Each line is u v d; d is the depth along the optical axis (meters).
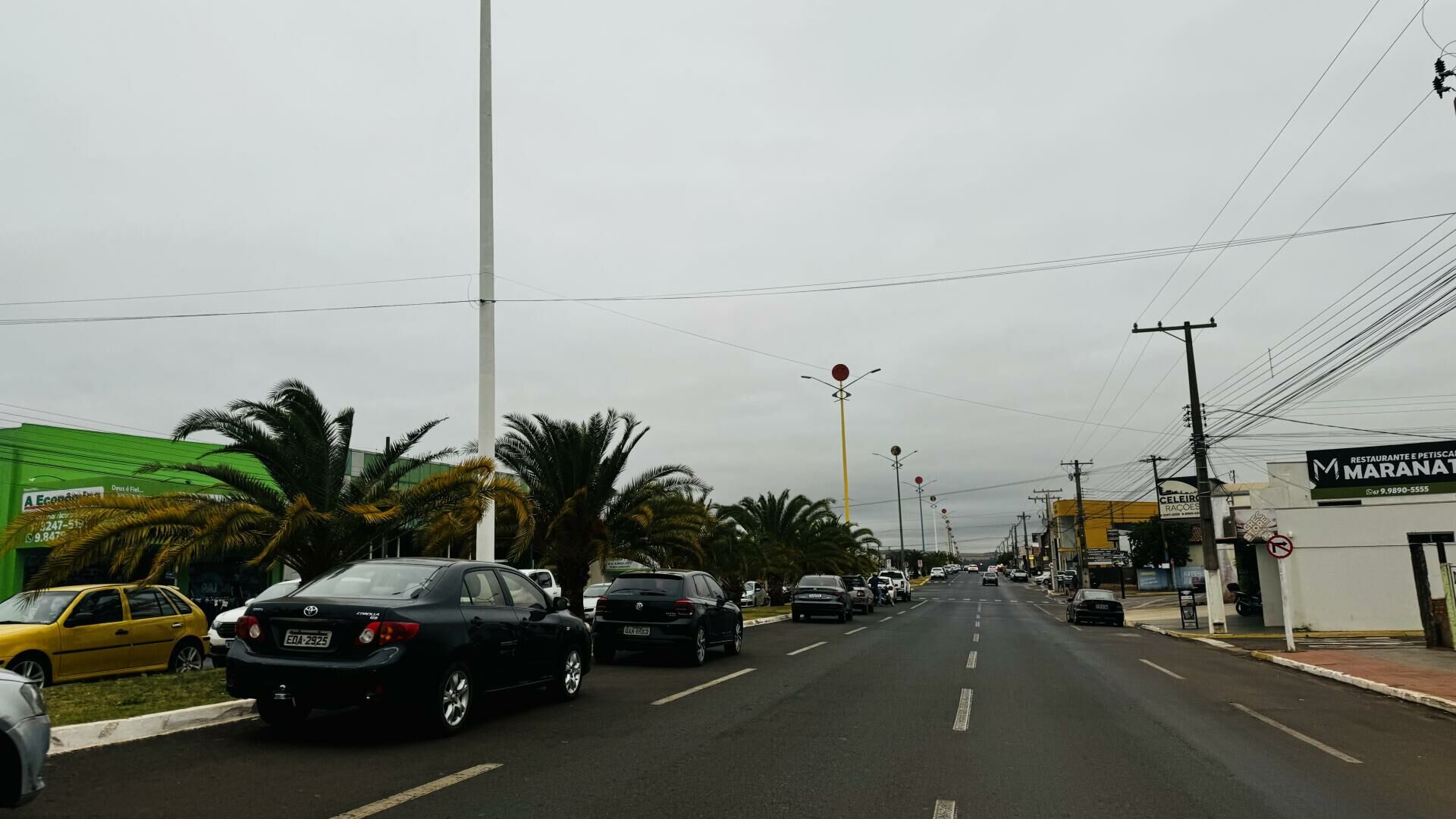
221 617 14.95
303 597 8.38
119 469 27.47
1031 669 16.11
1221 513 37.31
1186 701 12.42
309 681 7.72
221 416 12.75
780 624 30.88
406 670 7.92
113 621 13.21
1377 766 8.05
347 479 15.61
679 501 25.50
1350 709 11.98
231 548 12.34
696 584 16.77
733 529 34.88
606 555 22.27
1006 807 6.40
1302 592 28.42
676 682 13.33
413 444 14.38
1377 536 28.06
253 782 6.61
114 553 11.76
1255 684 14.88
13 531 11.41
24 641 11.81
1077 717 10.58
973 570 181.88
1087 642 24.42
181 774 6.83
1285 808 6.50
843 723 9.84
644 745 8.33
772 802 6.39
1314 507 28.66
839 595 32.12
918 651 19.30
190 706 9.30
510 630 9.63
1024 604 55.06
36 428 25.80
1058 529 104.00
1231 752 8.59
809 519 47.53
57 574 11.16
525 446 21.83
